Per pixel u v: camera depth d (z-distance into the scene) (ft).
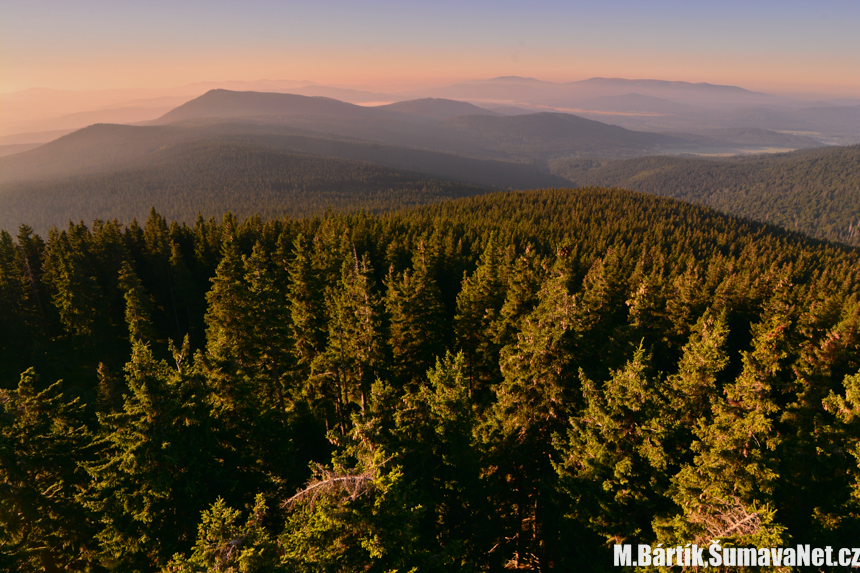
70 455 69.46
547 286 119.75
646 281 147.23
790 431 91.35
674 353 145.69
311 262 186.80
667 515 56.85
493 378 128.98
